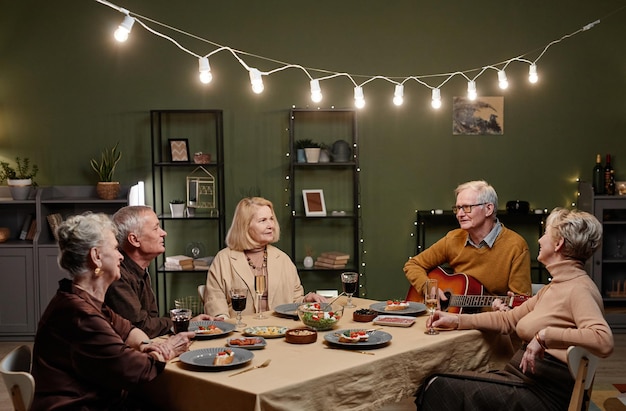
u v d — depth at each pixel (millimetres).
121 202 5840
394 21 6191
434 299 3027
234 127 6156
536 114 6301
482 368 3068
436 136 6270
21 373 2172
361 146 6238
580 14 6262
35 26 6074
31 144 6133
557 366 2682
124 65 6105
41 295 5738
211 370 2412
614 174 6297
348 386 2457
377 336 2816
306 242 6246
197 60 6109
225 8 6102
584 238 2740
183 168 6172
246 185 6195
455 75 6246
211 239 6219
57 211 6094
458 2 6207
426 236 6301
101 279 2516
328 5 6152
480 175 6309
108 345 2342
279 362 2512
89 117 6129
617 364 5012
